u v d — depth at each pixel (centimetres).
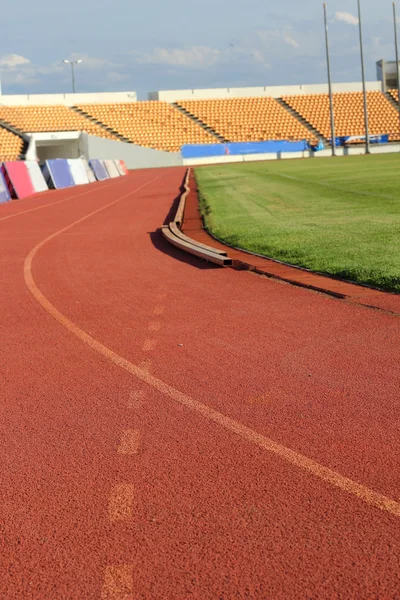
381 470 388
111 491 381
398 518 335
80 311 856
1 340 736
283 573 297
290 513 346
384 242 1204
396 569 295
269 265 1096
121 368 614
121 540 330
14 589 297
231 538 326
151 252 1339
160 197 2995
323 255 1114
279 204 2144
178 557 313
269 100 9300
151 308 852
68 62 9731
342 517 339
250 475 391
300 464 402
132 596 288
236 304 848
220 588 289
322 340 666
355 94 9469
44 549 326
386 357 600
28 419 501
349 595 280
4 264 1288
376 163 4722
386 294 839
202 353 646
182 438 450
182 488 380
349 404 495
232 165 6638
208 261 1179
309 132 8819
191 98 9219
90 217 2202
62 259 1310
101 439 457
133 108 8662
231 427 464
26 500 377
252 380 560
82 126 8150
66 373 608
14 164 3662
